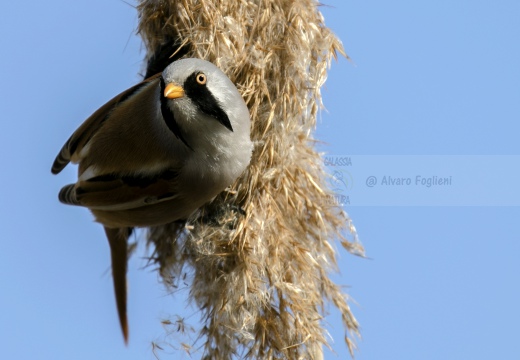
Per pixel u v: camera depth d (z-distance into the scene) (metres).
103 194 9.67
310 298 9.05
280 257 9.08
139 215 9.96
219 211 9.52
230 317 8.98
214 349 9.11
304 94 9.34
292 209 9.24
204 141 8.93
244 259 9.02
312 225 9.30
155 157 9.35
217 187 9.24
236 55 9.19
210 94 8.72
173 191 9.46
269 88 9.26
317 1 9.43
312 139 9.42
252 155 9.29
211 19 9.25
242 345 9.07
